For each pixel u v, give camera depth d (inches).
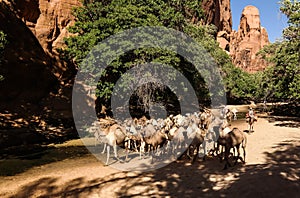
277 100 2085.4
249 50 4008.4
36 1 1256.8
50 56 1247.5
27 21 1232.8
